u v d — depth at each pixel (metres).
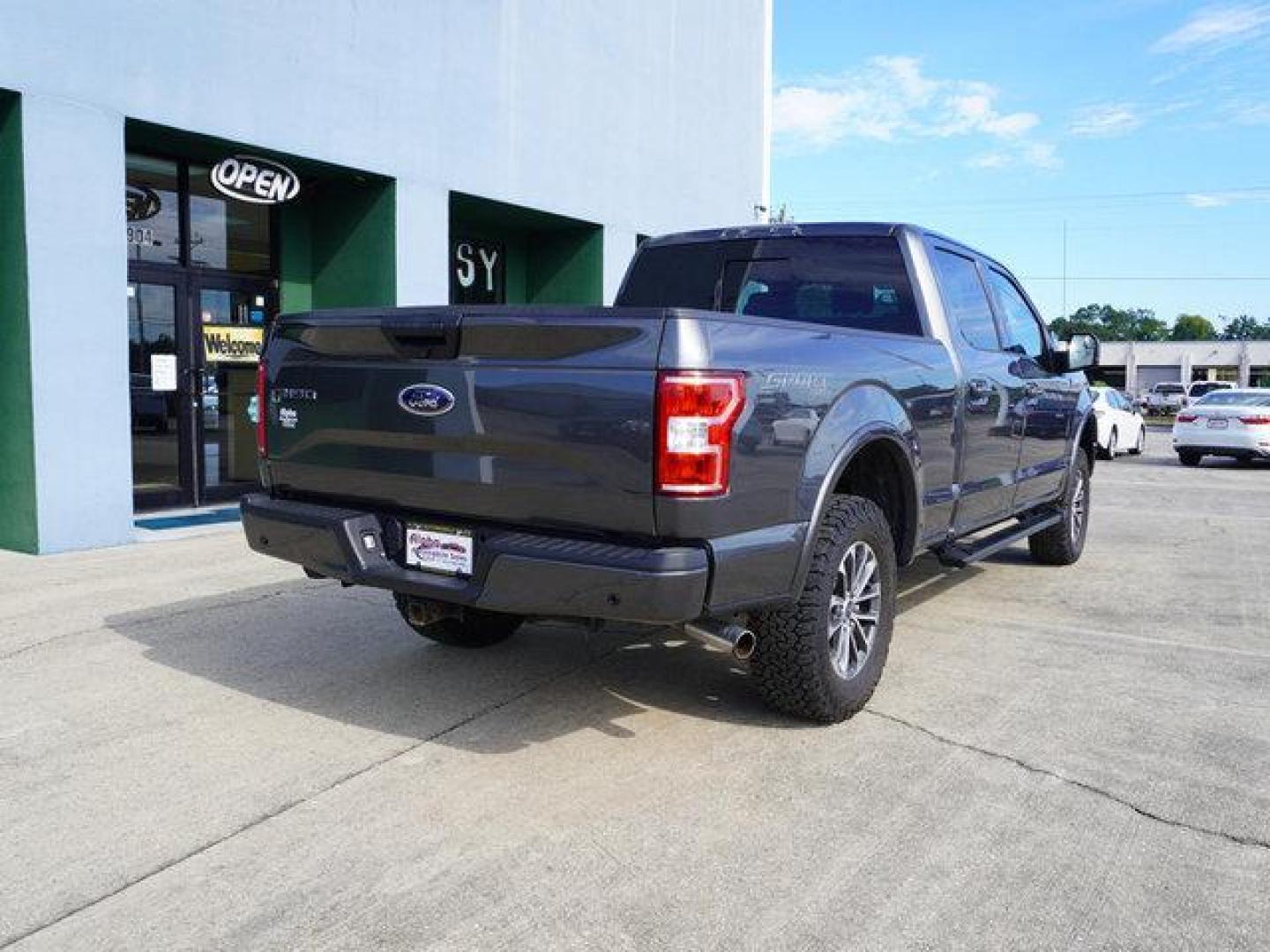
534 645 5.14
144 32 7.67
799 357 3.61
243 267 9.95
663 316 3.14
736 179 16.69
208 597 6.07
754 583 3.41
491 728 3.97
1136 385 87.44
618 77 13.35
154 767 3.58
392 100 9.86
